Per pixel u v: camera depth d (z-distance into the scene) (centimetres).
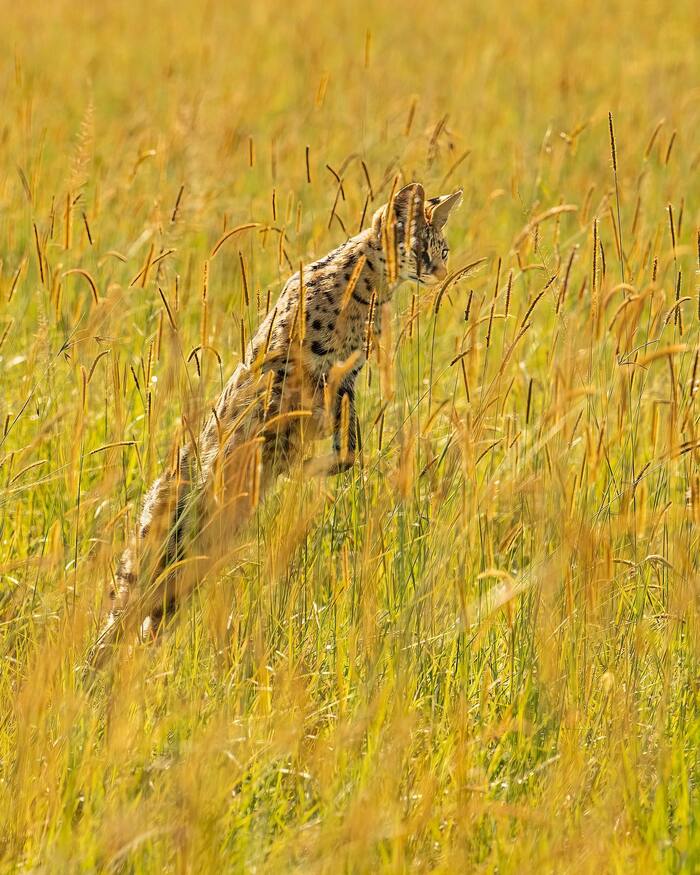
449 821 941
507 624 1120
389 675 1049
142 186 1927
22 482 1332
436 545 1099
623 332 1155
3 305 1594
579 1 4234
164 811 917
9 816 920
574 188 2069
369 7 4281
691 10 4062
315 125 2439
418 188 1397
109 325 1479
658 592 1202
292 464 1273
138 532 1154
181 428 1104
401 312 1376
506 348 1308
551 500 1121
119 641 1079
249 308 1251
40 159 1823
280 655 1095
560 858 889
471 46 3262
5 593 1177
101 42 3672
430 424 1119
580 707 1059
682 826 940
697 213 2027
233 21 3984
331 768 951
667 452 1115
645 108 2534
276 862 866
